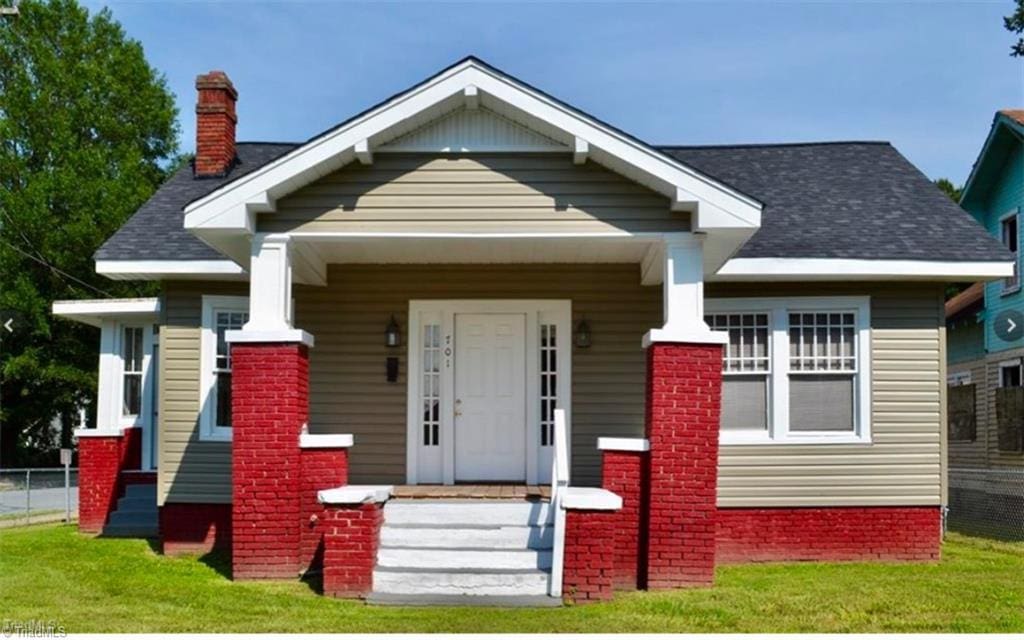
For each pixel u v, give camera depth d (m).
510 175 10.07
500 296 12.73
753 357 12.50
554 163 10.09
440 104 9.87
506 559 9.72
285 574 9.88
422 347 12.77
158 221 13.45
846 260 11.92
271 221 10.09
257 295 10.00
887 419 12.34
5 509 20.69
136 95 36.09
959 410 22.88
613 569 9.46
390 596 9.05
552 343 12.78
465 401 12.72
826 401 12.42
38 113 33.97
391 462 12.60
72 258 32.78
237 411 9.93
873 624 8.31
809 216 13.11
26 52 34.88
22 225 32.38
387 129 9.80
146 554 12.33
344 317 12.77
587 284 12.74
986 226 22.00
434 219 10.03
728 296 12.55
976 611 8.88
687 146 15.85
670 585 9.72
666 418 9.82
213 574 10.57
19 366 31.45
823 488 12.27
